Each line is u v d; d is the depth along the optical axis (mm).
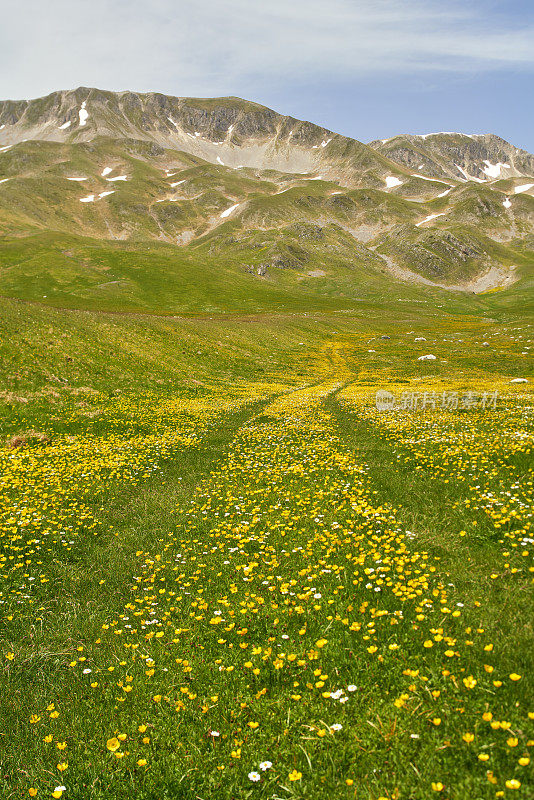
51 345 43156
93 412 32094
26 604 8898
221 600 7750
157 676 6230
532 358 78062
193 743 4980
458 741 4379
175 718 5406
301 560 9188
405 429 23125
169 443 23719
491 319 184625
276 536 10625
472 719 4617
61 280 179750
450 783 4004
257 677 5863
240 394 44594
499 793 3693
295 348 89812
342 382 58344
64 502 14977
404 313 197000
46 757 5180
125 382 42125
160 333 62688
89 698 6062
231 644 6684
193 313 136375
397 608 7051
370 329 138875
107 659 6844
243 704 5379
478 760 4176
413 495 12523
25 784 4793
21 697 6277
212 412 33625
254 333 88625
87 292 163875
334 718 4961
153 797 4516
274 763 4586
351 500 12352
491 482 12492
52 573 10250
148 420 30672
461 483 12805
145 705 5711
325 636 6562
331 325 133500
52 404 32688
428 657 5707
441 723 4641
